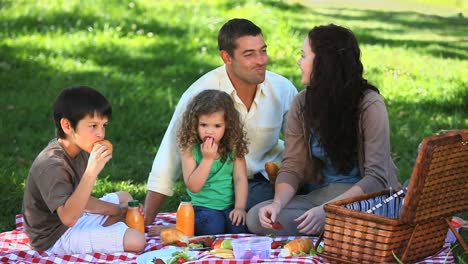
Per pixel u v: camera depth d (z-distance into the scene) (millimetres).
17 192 7254
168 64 12148
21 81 11133
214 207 6129
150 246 5734
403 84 11219
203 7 15336
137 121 9562
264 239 5496
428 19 16844
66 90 5520
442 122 9648
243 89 6285
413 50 13641
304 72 5844
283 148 6629
